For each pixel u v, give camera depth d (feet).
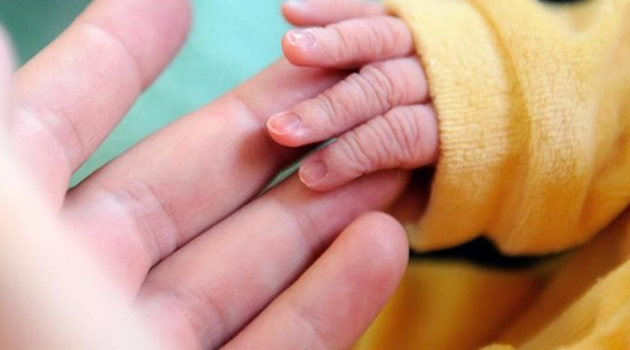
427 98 0.84
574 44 0.85
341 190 0.83
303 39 0.81
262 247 0.83
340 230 0.84
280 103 0.84
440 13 0.85
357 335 0.81
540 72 0.84
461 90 0.83
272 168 0.85
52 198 0.76
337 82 0.85
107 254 0.79
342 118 0.81
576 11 0.88
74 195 0.82
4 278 0.58
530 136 0.84
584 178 0.85
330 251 0.81
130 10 0.82
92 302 0.60
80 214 0.81
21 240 0.59
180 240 0.84
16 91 0.77
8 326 0.57
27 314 0.58
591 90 0.85
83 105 0.81
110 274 0.67
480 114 0.83
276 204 0.84
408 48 0.84
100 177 0.83
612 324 0.80
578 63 0.84
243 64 1.01
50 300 0.58
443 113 0.83
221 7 1.03
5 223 0.59
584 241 0.89
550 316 0.89
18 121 0.77
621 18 0.86
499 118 0.84
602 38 0.85
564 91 0.84
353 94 0.81
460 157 0.83
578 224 0.88
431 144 0.83
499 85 0.84
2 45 0.69
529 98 0.84
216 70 1.01
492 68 0.84
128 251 0.81
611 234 0.89
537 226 0.87
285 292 0.81
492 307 0.92
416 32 0.84
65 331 0.58
